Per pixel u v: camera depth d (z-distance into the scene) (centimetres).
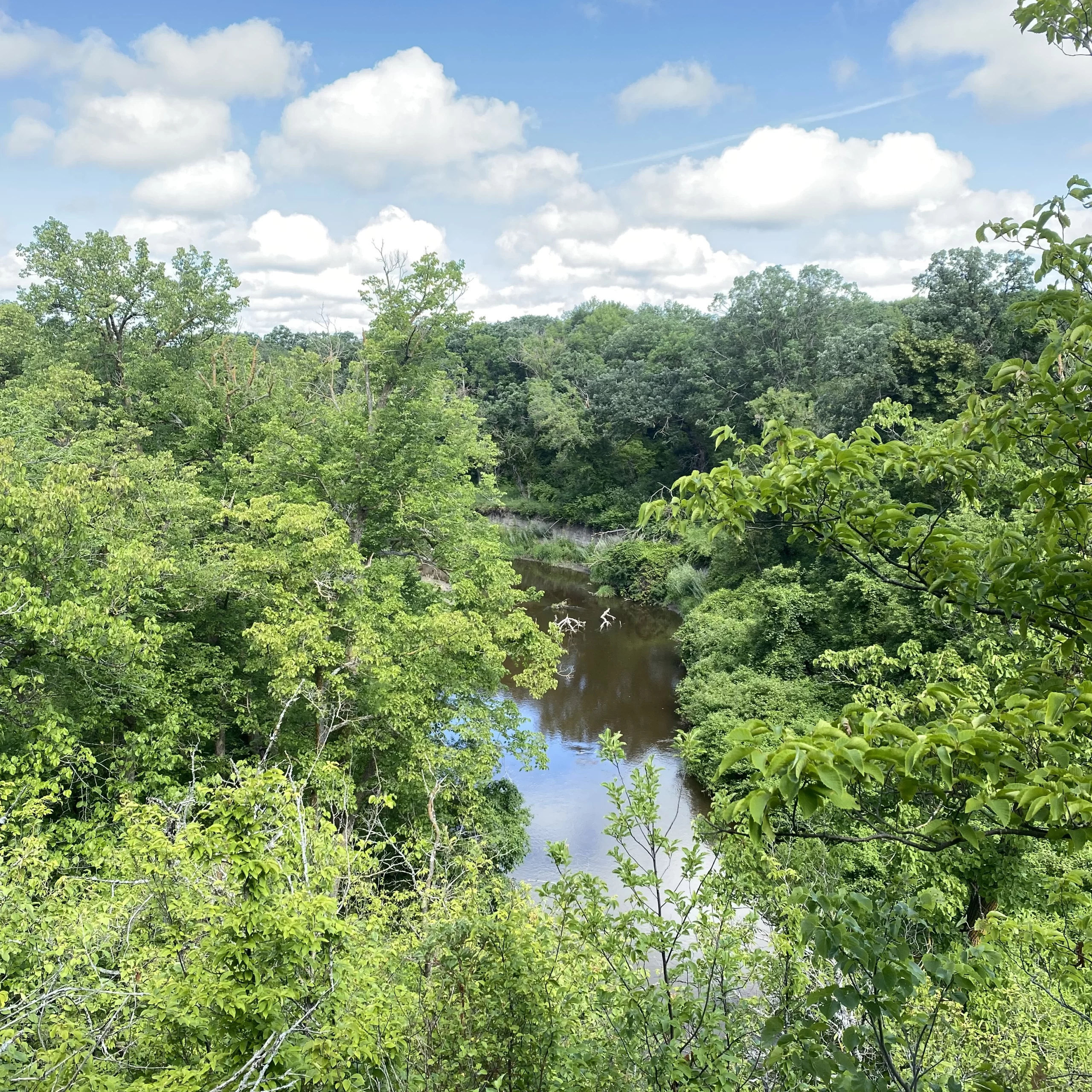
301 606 1594
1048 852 1238
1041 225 383
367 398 2328
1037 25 389
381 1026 522
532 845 1969
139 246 2688
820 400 3294
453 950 528
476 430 2847
